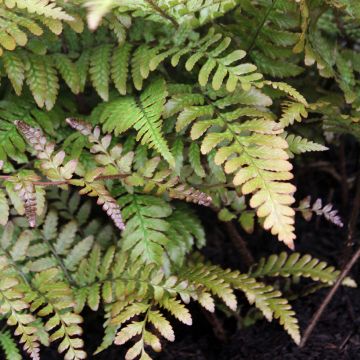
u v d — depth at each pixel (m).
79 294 0.96
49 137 1.00
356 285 1.02
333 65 1.03
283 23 0.97
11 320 0.92
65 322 0.93
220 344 1.06
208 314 1.04
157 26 1.00
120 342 0.92
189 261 1.03
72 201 1.03
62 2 0.95
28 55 0.97
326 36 1.04
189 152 0.96
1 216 0.94
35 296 0.95
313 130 1.04
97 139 0.95
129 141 0.99
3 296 0.93
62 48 1.02
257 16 0.97
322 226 1.15
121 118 0.95
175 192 0.94
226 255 1.13
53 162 0.92
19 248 0.97
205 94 0.97
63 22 0.99
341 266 1.08
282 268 1.02
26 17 0.94
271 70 0.99
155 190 0.99
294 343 1.02
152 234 0.97
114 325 0.96
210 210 1.16
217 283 0.95
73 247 1.02
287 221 0.87
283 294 1.06
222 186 0.99
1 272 0.94
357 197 1.02
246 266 1.11
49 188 1.03
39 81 0.96
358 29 1.04
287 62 0.99
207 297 0.94
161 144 0.91
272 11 0.96
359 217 1.14
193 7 0.95
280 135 0.95
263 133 0.91
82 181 0.92
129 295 0.95
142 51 0.98
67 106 1.02
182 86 0.97
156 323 0.92
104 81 0.98
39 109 1.00
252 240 1.14
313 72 1.07
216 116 0.97
